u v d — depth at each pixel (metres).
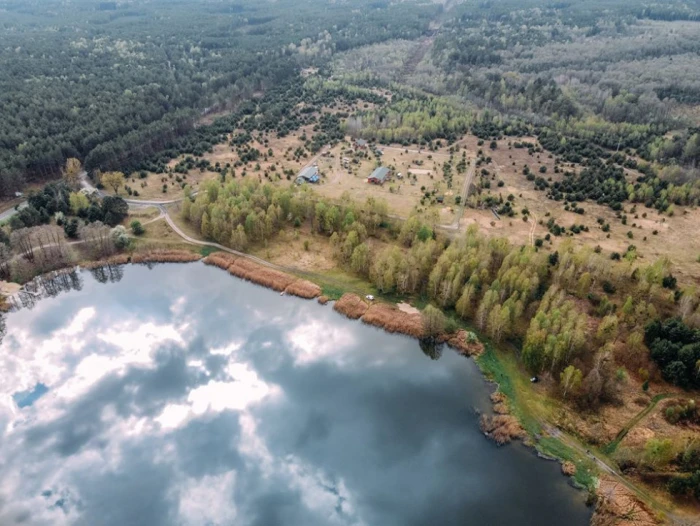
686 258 163.00
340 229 184.38
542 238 174.88
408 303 154.38
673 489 96.88
